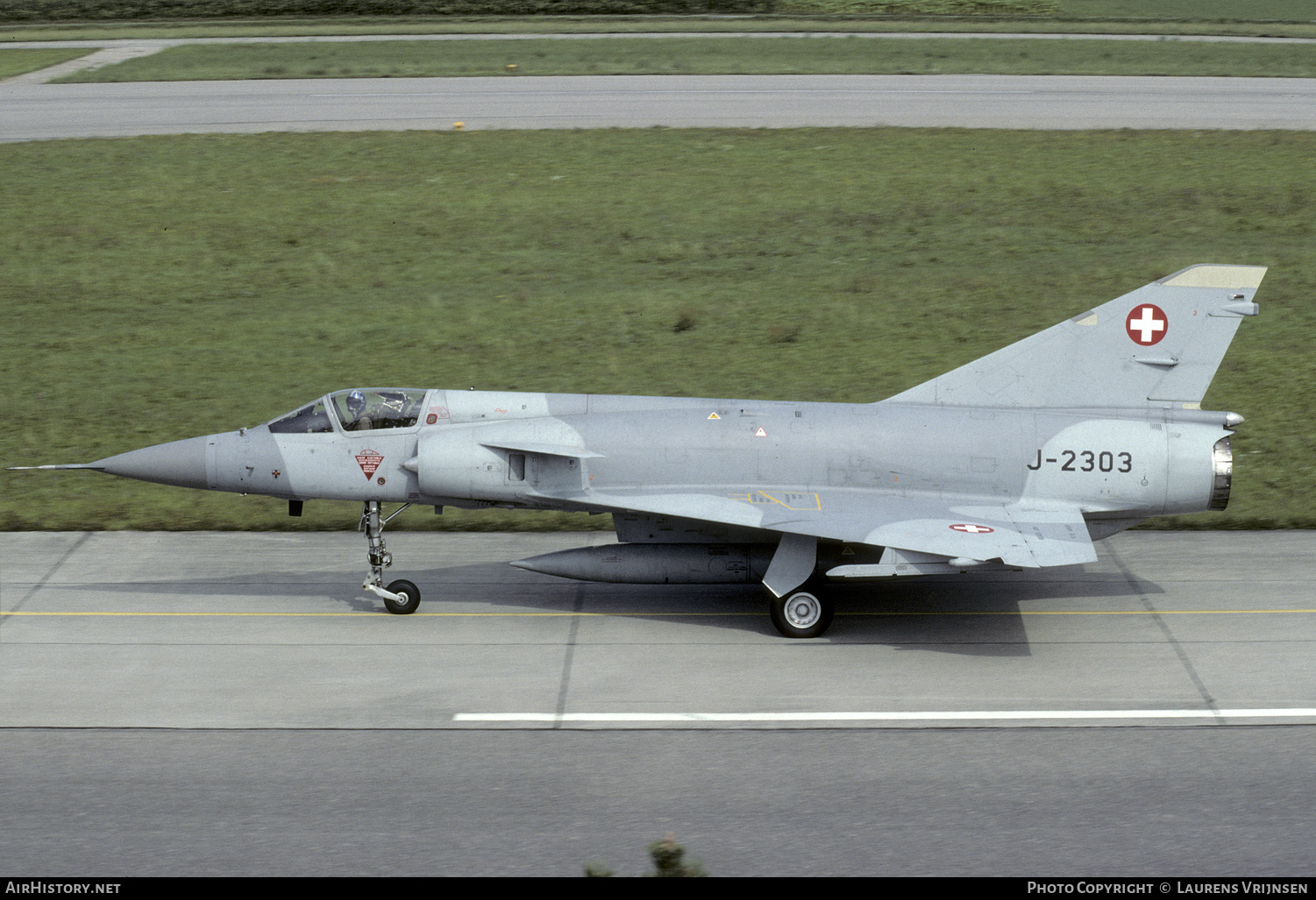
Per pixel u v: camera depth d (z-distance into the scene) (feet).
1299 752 138.10
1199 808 126.41
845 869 115.44
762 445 179.52
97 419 275.39
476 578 200.95
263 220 403.95
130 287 357.00
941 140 477.36
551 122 512.22
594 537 221.05
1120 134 481.87
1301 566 202.49
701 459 179.42
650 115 522.47
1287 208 400.88
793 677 160.15
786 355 309.42
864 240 387.14
